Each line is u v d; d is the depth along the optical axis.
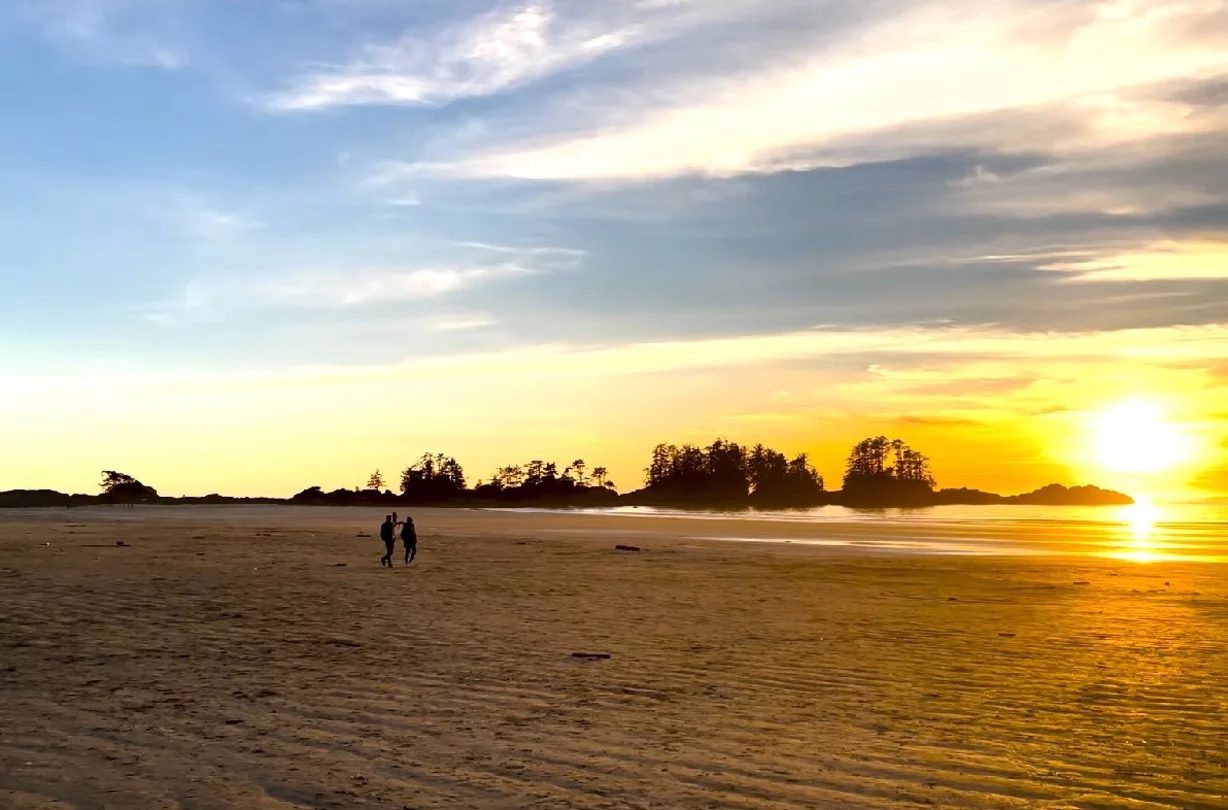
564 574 30.42
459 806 7.59
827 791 8.04
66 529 58.56
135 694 11.70
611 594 24.33
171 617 18.45
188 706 11.08
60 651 14.57
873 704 11.48
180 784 8.11
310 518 96.00
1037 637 17.28
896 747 9.48
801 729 10.20
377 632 16.98
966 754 9.23
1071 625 19.05
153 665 13.57
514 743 9.54
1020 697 11.94
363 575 28.86
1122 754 9.28
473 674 13.16
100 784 8.09
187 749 9.23
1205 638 17.28
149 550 38.00
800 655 15.02
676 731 10.08
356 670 13.37
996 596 25.11
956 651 15.55
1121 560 42.00
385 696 11.71
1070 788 8.20
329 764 8.74
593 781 8.27
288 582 25.83
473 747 9.38
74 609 19.28
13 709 10.84
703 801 7.75
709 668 13.79
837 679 13.05
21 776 8.30
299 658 14.26
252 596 22.25
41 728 9.99
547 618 19.31
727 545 51.66
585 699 11.63
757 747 9.44
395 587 25.20
